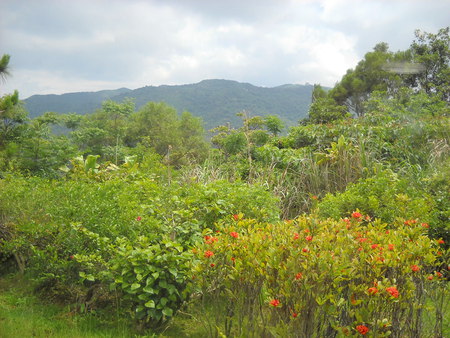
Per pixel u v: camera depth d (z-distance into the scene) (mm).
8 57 12008
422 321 3625
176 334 4152
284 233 3592
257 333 3340
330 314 3033
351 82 34719
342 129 10469
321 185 8242
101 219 4738
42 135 12469
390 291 2926
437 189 6500
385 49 37875
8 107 12578
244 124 11742
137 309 3947
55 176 10742
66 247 4777
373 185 6336
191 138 44969
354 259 3145
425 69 29766
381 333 3023
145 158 9453
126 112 32062
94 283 4723
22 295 5148
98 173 8242
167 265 4066
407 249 3385
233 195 5555
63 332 4094
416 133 9844
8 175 7844
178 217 4855
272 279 3234
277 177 8367
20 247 5379
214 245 3578
